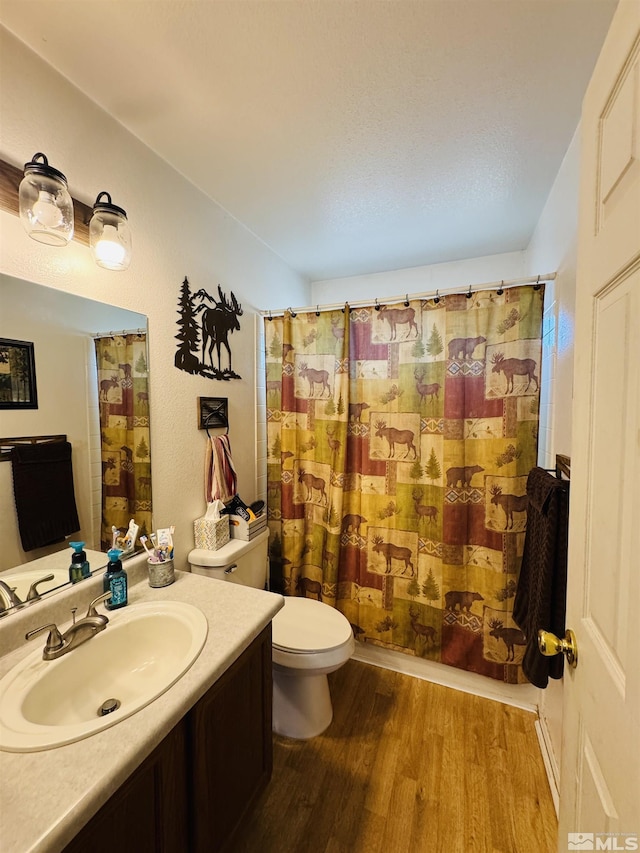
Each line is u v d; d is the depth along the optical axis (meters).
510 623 1.64
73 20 0.86
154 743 0.68
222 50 0.94
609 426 0.58
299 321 1.98
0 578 0.91
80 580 1.08
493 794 1.28
